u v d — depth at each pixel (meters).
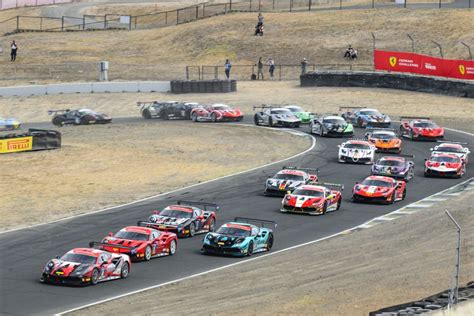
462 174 179.50
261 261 113.56
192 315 85.62
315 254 115.75
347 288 95.69
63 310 89.56
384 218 140.25
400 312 70.56
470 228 124.88
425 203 151.75
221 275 105.69
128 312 87.88
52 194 159.12
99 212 143.75
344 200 156.25
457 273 80.00
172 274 106.69
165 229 127.19
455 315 72.31
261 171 181.00
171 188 164.25
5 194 159.25
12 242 123.44
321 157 197.12
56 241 123.94
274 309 87.12
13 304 91.81
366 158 189.62
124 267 105.38
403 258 109.75
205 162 192.75
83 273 100.38
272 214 143.25
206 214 133.25
